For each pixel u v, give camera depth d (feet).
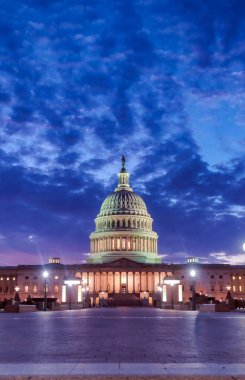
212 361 54.70
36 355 60.59
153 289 568.00
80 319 159.53
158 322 137.39
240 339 81.41
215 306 238.89
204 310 240.73
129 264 572.92
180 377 44.01
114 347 69.26
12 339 82.99
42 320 152.76
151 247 634.84
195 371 46.39
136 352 63.05
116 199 651.66
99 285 572.92
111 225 634.84
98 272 572.92
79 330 105.09
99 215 654.53
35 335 91.45
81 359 56.70
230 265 588.50
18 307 232.53
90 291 561.02
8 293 586.04
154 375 44.55
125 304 474.90
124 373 45.42
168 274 569.64
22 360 56.18
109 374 45.01
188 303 313.94
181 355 59.77
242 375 44.57
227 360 55.47
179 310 281.13
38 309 281.95
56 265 586.45
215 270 579.89
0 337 87.04
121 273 572.51
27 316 185.78
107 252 618.85
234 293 577.02
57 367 49.08
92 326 119.85
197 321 142.41
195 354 60.64
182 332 97.55
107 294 537.24
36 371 46.75
